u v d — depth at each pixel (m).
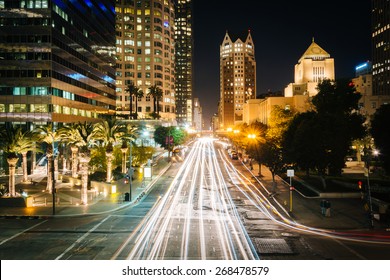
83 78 98.00
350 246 24.08
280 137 73.50
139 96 151.62
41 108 77.12
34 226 30.00
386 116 41.66
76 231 28.25
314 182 51.91
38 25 76.75
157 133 110.25
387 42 157.25
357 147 74.06
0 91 77.06
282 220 31.47
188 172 67.81
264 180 56.09
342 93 67.06
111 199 41.75
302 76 173.25
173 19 183.00
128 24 166.38
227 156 104.56
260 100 162.00
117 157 60.91
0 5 77.00
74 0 90.81
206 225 29.75
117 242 25.06
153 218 32.47
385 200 39.19
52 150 47.97
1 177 64.38
